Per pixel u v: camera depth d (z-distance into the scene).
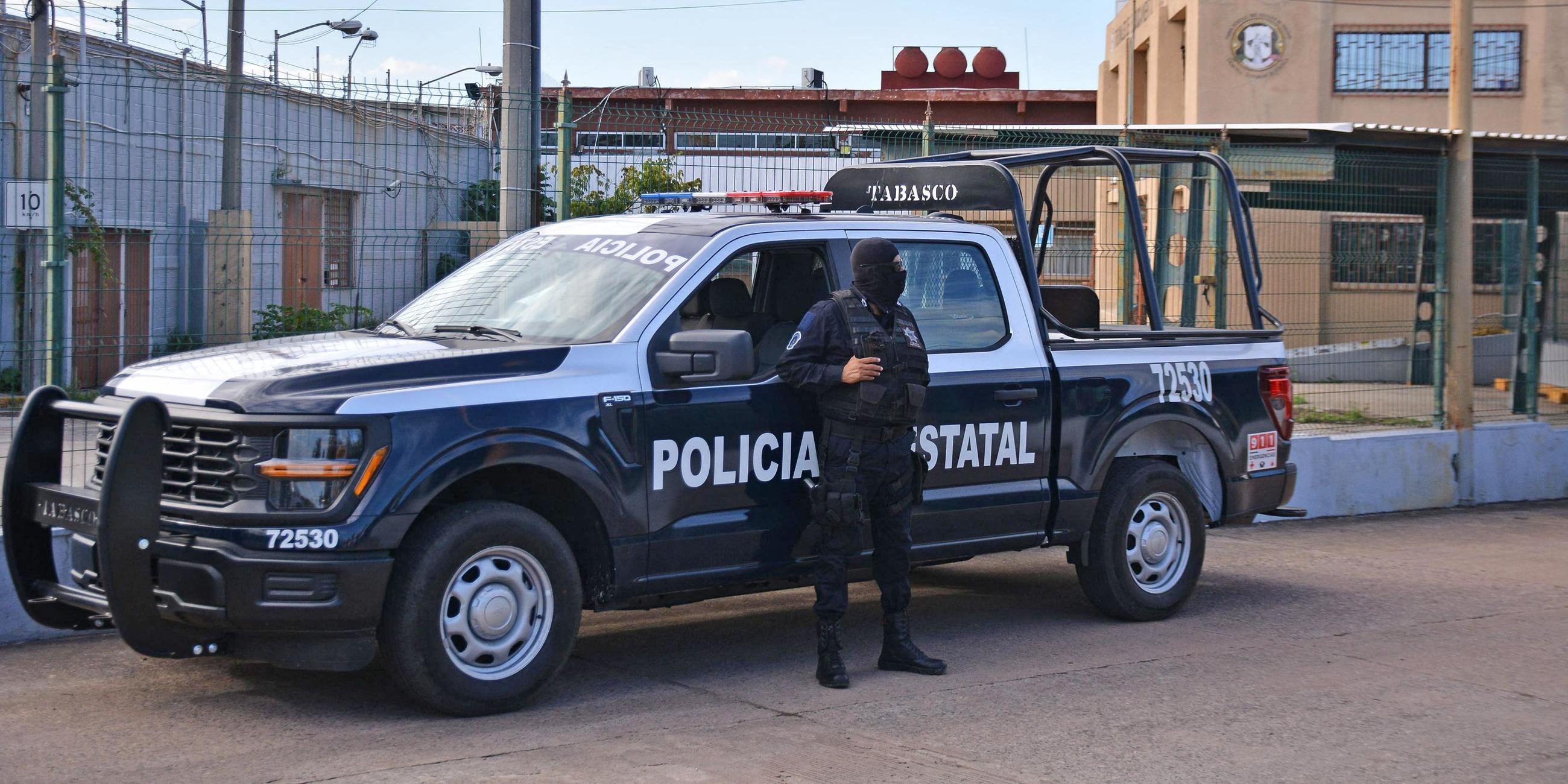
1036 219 9.34
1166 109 25.19
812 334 5.59
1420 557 9.48
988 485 6.52
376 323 7.08
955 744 5.06
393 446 4.88
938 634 6.95
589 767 4.68
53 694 5.48
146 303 8.10
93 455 5.34
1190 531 7.33
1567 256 15.56
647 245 6.05
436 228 9.87
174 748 4.79
